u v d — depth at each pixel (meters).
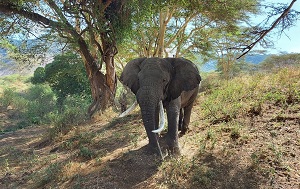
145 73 5.79
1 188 5.71
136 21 12.86
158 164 5.32
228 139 6.02
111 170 5.41
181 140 6.60
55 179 5.62
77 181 5.17
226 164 5.02
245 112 7.28
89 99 19.39
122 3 11.98
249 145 5.56
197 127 7.38
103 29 12.23
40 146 9.16
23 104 20.00
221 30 18.73
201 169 4.86
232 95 9.09
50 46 12.95
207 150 5.67
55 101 21.70
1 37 12.30
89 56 13.89
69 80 20.30
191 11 14.27
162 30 16.91
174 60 6.29
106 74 14.14
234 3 14.77
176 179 4.72
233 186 4.40
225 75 18.81
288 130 5.81
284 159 4.84
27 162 7.29
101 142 7.79
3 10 11.39
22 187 5.66
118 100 14.09
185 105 7.03
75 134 9.23
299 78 9.06
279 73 10.20
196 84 6.07
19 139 11.03
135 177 5.09
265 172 4.57
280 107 7.05
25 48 12.50
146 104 5.54
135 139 7.32
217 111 8.06
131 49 21.23
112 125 10.02
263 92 8.55
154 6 12.55
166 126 7.60
